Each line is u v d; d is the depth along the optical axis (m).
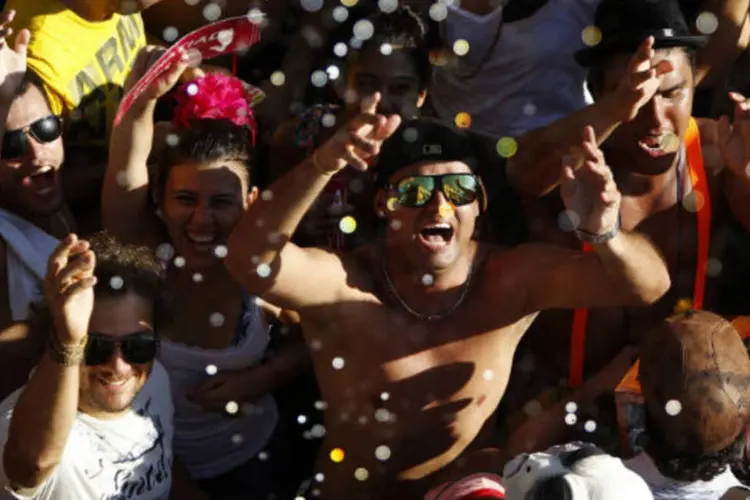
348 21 8.95
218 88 7.48
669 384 6.02
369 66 8.09
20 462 6.00
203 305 7.56
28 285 7.43
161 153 7.54
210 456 7.80
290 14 9.70
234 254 6.46
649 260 6.46
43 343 6.91
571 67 8.73
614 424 7.40
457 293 7.04
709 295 7.82
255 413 7.84
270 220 6.34
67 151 8.25
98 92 8.23
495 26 8.67
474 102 8.94
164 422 6.99
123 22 8.48
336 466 7.23
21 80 7.07
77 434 6.41
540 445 7.35
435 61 8.81
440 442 7.10
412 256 6.88
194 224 7.40
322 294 6.83
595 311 7.62
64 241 5.79
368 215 8.10
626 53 7.46
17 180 7.60
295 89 9.52
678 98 7.42
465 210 6.83
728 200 7.75
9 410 6.32
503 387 7.20
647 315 7.66
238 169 7.46
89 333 6.35
